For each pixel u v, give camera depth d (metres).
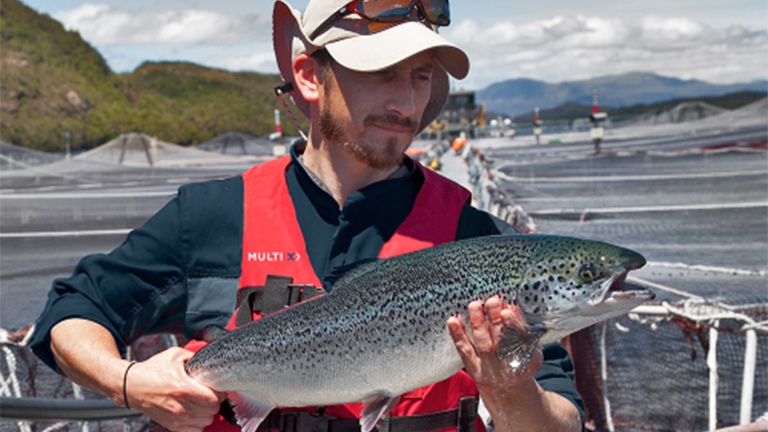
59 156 68.69
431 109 2.06
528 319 1.49
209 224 1.76
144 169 54.97
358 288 1.55
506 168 33.88
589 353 3.80
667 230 13.30
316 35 1.70
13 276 11.12
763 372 3.70
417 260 1.55
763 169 25.83
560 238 1.53
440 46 1.62
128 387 1.59
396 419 1.59
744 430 2.31
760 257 10.17
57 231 17.05
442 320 1.50
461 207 1.83
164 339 3.63
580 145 64.69
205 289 1.74
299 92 1.98
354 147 1.69
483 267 1.51
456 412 1.64
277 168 1.84
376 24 1.66
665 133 78.69
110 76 194.50
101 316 1.72
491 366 1.42
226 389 1.61
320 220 1.75
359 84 1.65
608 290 1.46
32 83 157.38
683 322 3.57
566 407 1.61
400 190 1.78
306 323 1.56
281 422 1.65
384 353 1.52
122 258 1.74
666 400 3.61
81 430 3.12
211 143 93.25
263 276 1.71
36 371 3.26
